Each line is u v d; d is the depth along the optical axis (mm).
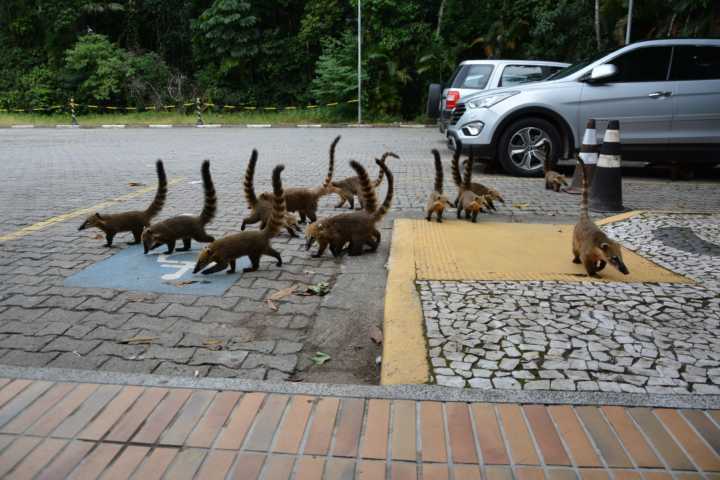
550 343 3217
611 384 2811
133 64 31094
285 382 2881
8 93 31672
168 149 14859
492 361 3031
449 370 2949
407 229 6133
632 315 3582
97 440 2457
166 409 2664
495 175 9992
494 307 3723
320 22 29844
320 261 5172
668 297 3877
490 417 2572
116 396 2770
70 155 13633
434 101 17219
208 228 6359
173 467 2297
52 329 3654
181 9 32594
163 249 5531
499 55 24062
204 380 2908
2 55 32812
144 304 4078
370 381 3098
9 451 2393
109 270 4832
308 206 6543
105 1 32094
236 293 4316
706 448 2377
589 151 8141
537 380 2848
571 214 6988
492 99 9719
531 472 2256
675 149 9102
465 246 5406
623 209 7078
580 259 4828
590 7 20844
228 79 31484
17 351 3363
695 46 8977
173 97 31000
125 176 10172
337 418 2584
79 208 7371
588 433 2465
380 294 4320
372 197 5559
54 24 31016
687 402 2662
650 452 2355
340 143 16234
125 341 3492
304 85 30906
